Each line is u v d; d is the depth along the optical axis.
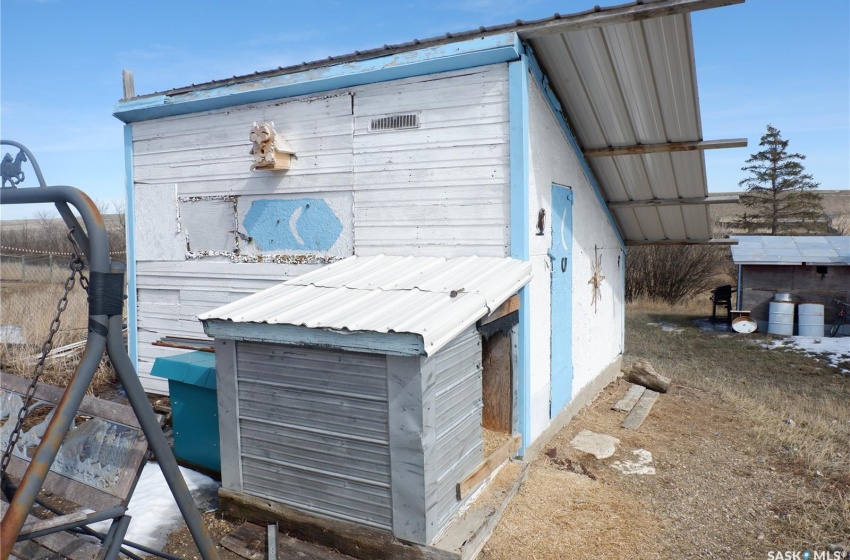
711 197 7.37
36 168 2.91
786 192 30.08
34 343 9.22
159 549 3.98
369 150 5.59
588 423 6.66
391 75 5.37
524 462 4.98
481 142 5.07
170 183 6.81
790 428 6.79
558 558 3.88
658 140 6.32
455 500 3.96
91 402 3.45
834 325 14.39
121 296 2.77
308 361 3.89
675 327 16.06
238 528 4.14
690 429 6.67
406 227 5.44
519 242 4.94
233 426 4.23
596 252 7.66
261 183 6.21
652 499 4.83
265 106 6.14
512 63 4.88
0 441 3.75
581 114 6.07
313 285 4.75
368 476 3.74
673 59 5.01
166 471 3.10
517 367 5.04
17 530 2.40
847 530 4.37
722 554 4.06
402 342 3.42
